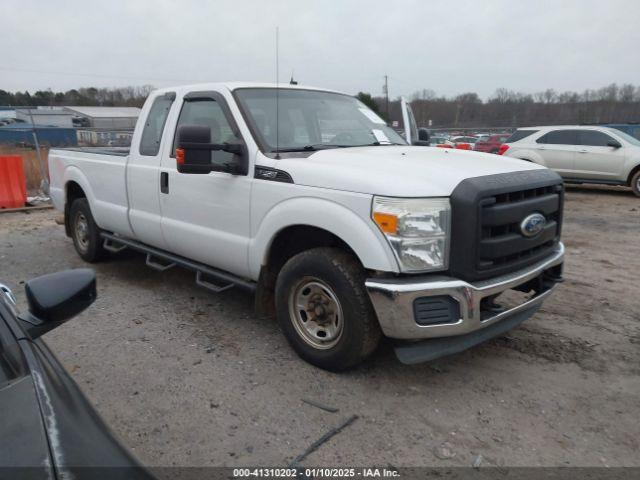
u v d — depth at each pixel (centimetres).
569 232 882
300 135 440
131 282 585
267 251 395
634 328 457
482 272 327
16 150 3089
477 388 359
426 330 319
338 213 339
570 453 292
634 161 1284
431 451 294
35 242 784
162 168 485
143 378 372
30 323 212
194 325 464
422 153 422
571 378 372
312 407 336
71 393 178
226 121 433
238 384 363
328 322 371
